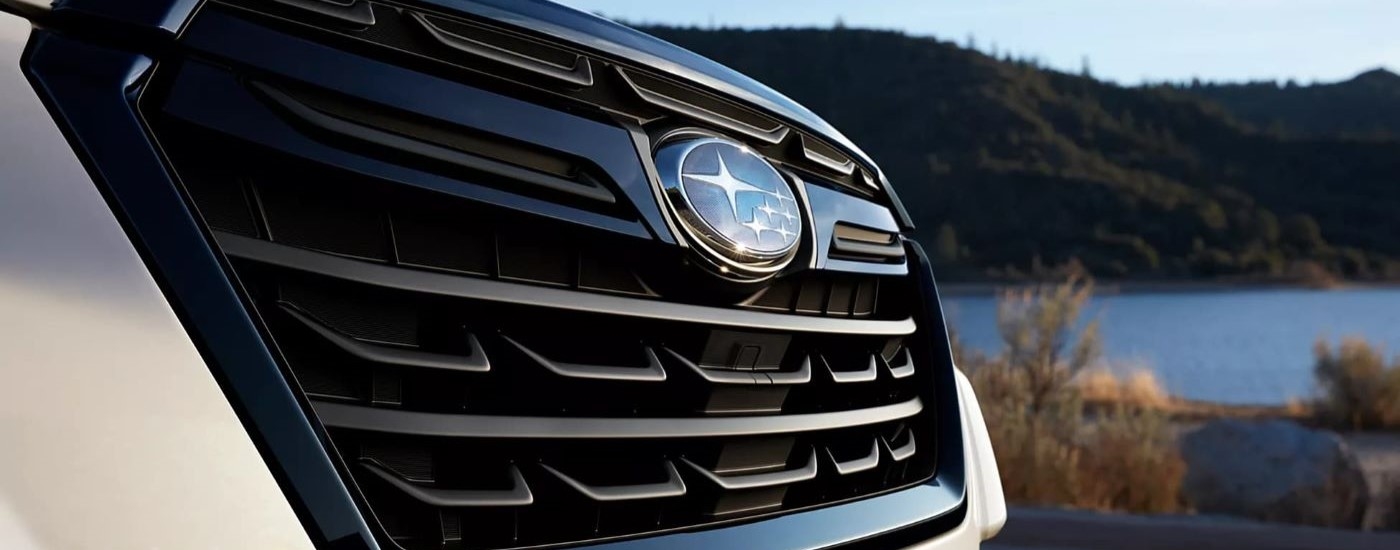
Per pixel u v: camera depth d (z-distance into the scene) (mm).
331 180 1161
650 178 1397
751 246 1470
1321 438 9734
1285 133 174750
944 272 114562
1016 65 172875
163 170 1047
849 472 1684
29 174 981
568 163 1349
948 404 1999
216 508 998
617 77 1444
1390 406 18297
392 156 1206
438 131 1253
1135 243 123250
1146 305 84000
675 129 1478
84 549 919
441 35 1282
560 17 1429
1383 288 111312
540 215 1291
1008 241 123562
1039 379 15625
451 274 1229
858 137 148875
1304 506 9398
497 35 1345
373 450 1158
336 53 1203
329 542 1065
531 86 1353
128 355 978
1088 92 168750
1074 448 10406
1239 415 20562
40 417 920
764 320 1521
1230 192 142125
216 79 1118
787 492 1586
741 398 1494
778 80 162000
